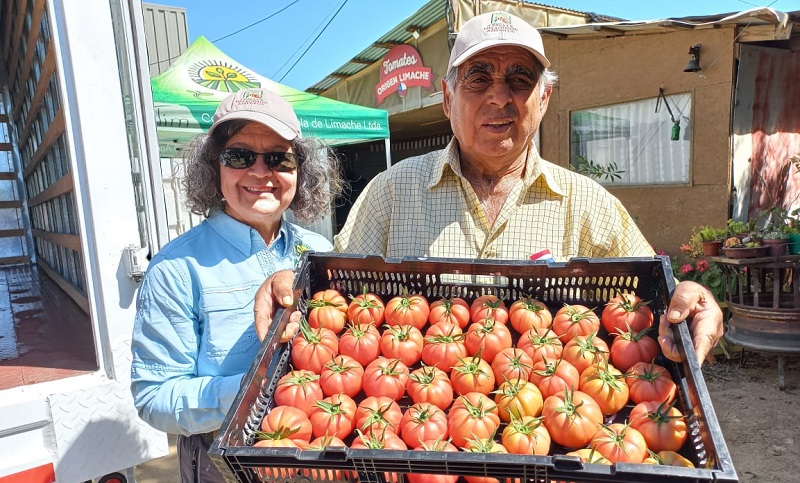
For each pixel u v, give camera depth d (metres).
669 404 1.20
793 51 6.17
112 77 1.91
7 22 3.91
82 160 1.88
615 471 0.90
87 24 1.86
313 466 1.00
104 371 1.95
